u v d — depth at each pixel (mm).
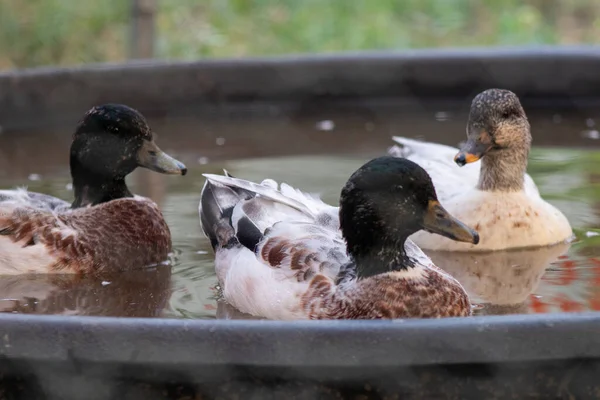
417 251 9016
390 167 8391
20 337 7223
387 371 7082
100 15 21672
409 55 15883
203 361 7086
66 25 21375
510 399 7281
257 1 23812
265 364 7059
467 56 15836
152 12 18203
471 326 6988
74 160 10680
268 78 15930
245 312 8820
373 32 22219
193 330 7070
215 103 15914
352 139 14531
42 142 14484
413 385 7176
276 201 9266
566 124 15156
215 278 9797
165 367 7164
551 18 24422
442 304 8375
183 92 15750
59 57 20953
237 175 12773
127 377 7266
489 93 10766
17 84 14891
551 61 15719
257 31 22594
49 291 9594
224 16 22984
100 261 10156
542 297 9195
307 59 15945
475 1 24484
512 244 10531
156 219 10523
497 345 7012
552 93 15836
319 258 8547
